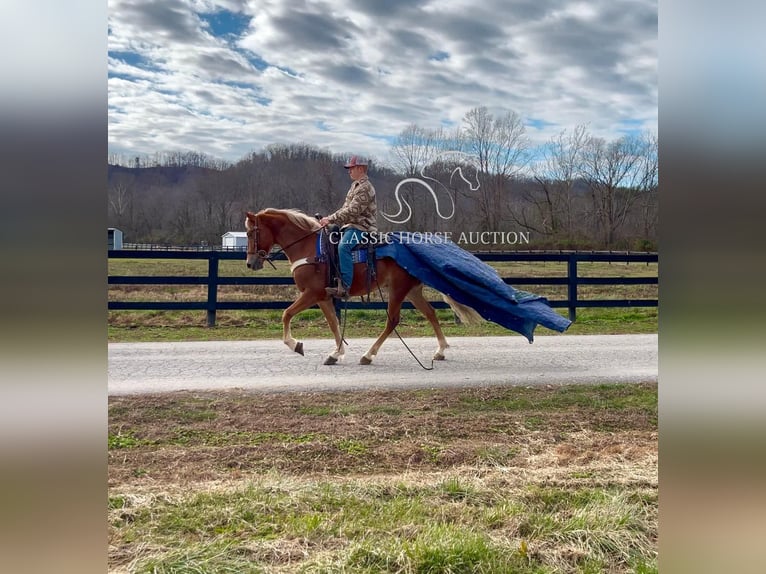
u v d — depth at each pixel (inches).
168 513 97.3
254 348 250.2
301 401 163.0
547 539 93.1
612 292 390.9
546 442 136.3
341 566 84.3
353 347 255.3
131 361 218.2
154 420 144.0
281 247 221.6
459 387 181.3
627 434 142.2
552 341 277.4
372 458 124.7
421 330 307.9
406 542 89.4
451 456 126.0
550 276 370.0
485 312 214.8
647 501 105.3
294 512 99.7
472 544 88.7
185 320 318.3
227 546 88.1
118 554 85.7
